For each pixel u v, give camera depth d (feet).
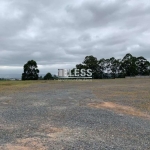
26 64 197.26
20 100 31.86
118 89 51.06
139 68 224.74
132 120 18.25
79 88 56.75
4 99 33.17
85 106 25.90
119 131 14.78
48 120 18.31
